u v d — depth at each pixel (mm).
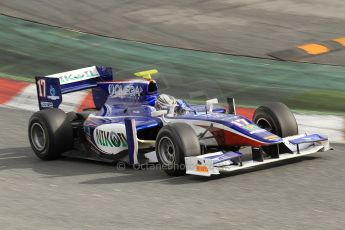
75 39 63906
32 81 54375
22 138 41125
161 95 33438
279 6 74500
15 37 64312
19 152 37969
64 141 35219
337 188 27766
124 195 28047
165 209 25656
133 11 72250
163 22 68812
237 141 30797
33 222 24609
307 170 30656
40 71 56750
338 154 33688
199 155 30016
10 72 56531
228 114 32656
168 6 74250
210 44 62375
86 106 48125
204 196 27234
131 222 24156
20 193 29141
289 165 31625
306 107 46312
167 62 57594
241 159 32344
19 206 26969
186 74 54344
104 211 25766
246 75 54188
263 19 69812
